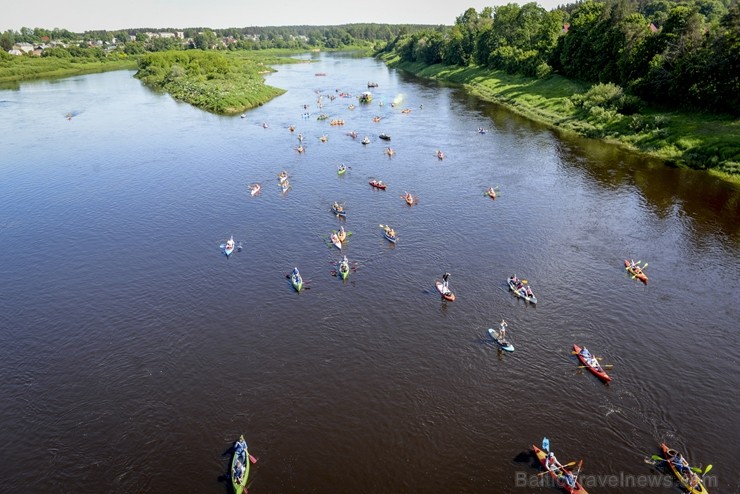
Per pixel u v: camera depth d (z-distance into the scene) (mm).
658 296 54500
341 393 42688
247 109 162250
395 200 81500
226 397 42688
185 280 60062
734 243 64688
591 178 88312
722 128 94375
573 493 33906
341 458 36844
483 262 62062
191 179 94062
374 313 53000
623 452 37094
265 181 91812
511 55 181875
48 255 67000
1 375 46031
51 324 52875
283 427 39531
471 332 49750
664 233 67875
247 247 67438
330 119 143250
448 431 38906
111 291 58312
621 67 123125
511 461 36469
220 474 36031
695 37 105562
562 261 61750
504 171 93812
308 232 71188
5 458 37906
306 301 55312
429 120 138500
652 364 45156
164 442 38719
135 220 76812
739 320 50500
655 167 91812
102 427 40250
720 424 39156
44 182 94250
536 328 50062
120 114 158000
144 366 46594
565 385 43031
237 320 52531
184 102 178125
